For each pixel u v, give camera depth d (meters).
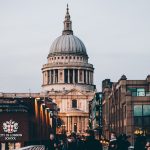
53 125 173.50
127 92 87.75
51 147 32.06
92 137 29.58
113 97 119.50
